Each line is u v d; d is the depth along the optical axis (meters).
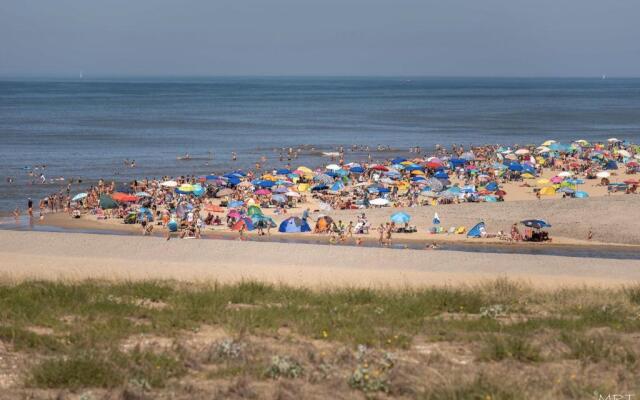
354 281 38.03
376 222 67.44
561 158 116.62
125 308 26.09
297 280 38.12
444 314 27.28
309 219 68.31
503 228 64.00
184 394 17.30
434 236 62.59
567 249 57.88
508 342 21.20
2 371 18.84
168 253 49.06
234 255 48.44
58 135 152.88
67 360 19.03
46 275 38.56
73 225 67.50
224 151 131.38
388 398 17.23
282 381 18.00
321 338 22.53
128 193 79.44
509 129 182.62
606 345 21.53
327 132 170.75
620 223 64.12
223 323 24.17
